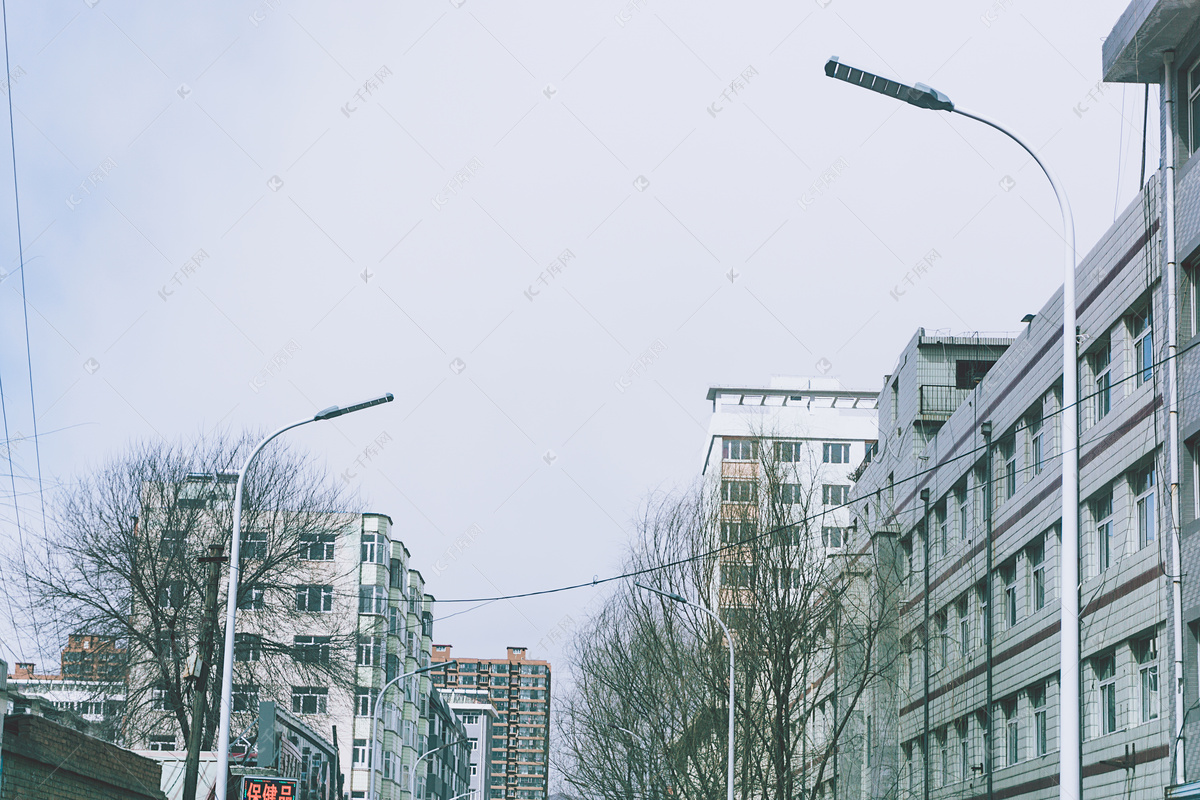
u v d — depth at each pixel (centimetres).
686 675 3753
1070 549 1321
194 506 4128
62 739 2145
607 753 4109
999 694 3083
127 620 3794
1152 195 2298
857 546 4347
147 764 2633
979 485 3344
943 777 3528
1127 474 2412
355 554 6775
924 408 3941
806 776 3775
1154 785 2195
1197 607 2036
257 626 4491
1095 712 2512
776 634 3522
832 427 8588
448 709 10394
